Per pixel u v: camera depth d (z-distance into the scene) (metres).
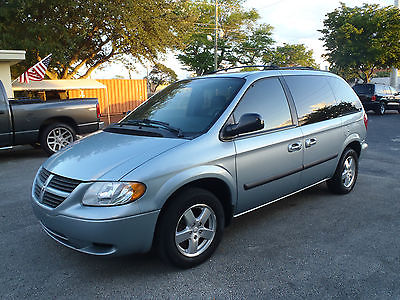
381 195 4.93
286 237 3.60
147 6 19.19
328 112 4.41
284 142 3.66
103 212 2.55
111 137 3.39
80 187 2.65
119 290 2.71
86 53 22.77
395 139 10.20
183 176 2.80
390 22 27.47
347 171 4.91
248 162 3.31
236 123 3.30
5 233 3.85
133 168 2.68
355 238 3.55
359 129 4.97
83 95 19.36
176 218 2.82
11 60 12.14
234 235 3.67
